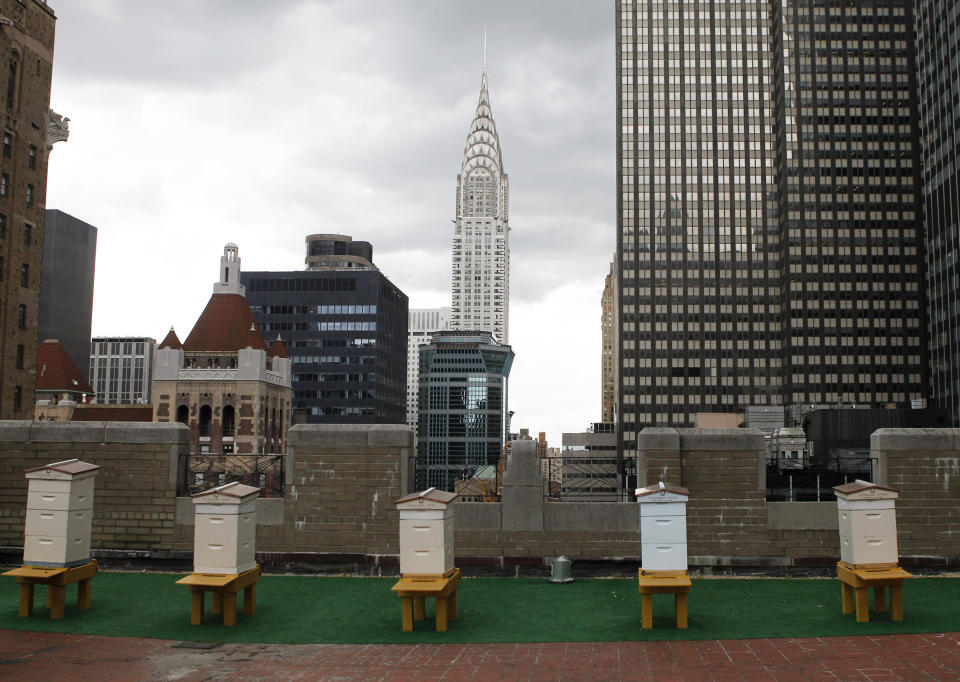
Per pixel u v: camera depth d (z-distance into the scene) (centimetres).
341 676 1052
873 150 16725
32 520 1384
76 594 1572
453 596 1352
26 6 6053
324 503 1798
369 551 1778
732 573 1733
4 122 5822
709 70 17525
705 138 17388
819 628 1248
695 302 17062
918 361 16188
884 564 1298
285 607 1449
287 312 17562
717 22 17612
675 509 1283
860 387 16188
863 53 16875
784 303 16712
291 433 1819
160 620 1355
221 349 9562
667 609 1419
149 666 1098
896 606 1288
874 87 16812
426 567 1290
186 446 1881
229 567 1323
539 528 1769
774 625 1274
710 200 17250
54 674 1060
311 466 1809
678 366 16925
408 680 1034
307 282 17625
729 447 1761
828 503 1741
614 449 18462
